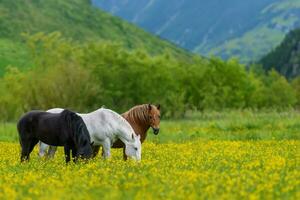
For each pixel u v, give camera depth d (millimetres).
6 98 59031
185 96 80000
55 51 67000
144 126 18562
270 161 15688
